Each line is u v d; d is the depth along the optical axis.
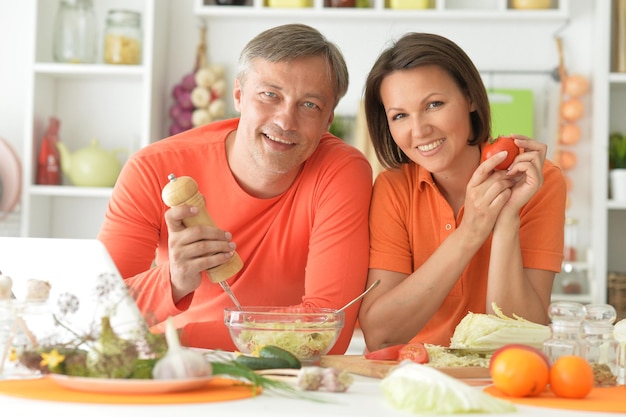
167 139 2.44
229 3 4.07
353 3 4.01
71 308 1.31
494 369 1.32
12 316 1.39
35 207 4.03
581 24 4.05
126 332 1.27
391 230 2.25
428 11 3.94
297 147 2.15
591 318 1.49
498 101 4.02
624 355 1.49
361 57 4.12
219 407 1.14
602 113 3.81
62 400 1.17
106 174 4.00
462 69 2.11
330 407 1.17
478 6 4.11
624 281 3.76
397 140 2.16
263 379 1.26
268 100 2.12
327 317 1.65
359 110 4.05
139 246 2.28
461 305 2.23
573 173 4.05
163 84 4.16
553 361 1.43
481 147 2.25
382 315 2.13
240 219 2.30
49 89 4.16
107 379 1.21
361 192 2.24
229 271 1.92
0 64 4.27
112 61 4.00
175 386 1.22
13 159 3.97
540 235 2.24
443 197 2.25
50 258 1.58
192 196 1.86
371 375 1.51
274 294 2.33
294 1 3.99
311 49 2.11
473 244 2.09
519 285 2.11
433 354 1.61
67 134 4.22
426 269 2.12
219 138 2.37
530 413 1.17
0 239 1.62
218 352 1.69
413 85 2.09
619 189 3.80
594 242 3.80
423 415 1.13
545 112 4.05
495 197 2.07
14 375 1.36
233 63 4.19
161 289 1.96
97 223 4.20
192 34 4.21
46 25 4.20
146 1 4.04
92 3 4.13
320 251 2.18
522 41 4.07
